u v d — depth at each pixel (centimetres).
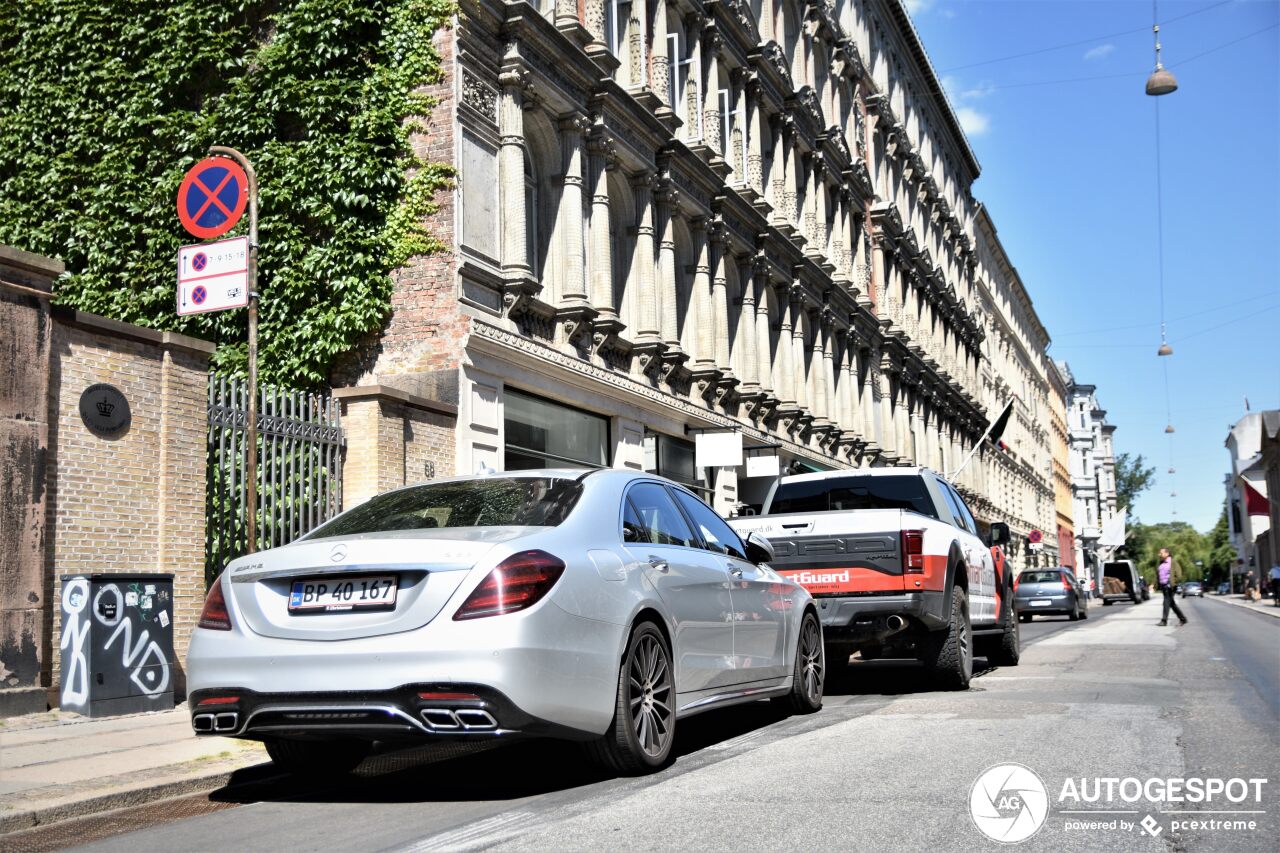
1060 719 803
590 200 1966
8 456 908
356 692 548
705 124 2517
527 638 548
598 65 1977
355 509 693
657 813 520
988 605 1305
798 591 904
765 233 2739
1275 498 9412
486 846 466
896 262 4275
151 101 1734
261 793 639
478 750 771
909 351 4228
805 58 3375
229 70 1720
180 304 1089
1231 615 3616
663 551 697
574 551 603
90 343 1005
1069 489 10994
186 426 1086
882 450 3888
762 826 489
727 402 2559
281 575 582
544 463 1819
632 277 2147
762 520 1076
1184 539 17250
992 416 6544
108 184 1738
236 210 1104
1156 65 2506
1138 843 463
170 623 970
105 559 1003
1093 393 13525
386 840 493
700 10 2477
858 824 490
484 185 1664
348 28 1642
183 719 898
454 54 1616
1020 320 8150
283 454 1227
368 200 1606
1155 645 1688
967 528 1307
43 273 945
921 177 4828
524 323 1756
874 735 748
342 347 1594
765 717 897
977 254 6378
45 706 912
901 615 1014
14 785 607
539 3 1900
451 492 686
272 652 567
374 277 1597
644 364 2128
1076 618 3522
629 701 618
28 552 918
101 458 1006
